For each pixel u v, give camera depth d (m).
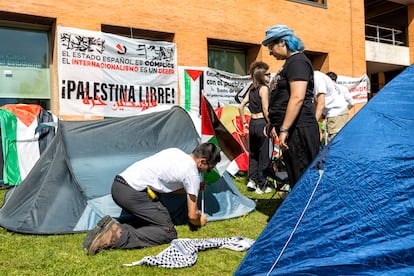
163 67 10.81
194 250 3.68
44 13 9.28
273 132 5.60
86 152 4.96
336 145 3.06
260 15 12.86
